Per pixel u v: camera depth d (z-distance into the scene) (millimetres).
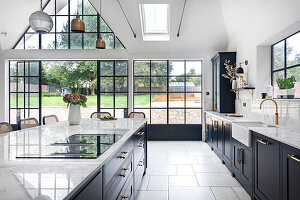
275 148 2057
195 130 6301
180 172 3699
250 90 4285
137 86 6410
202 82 6207
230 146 3602
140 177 3021
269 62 3982
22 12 5801
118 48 6398
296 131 2496
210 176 3504
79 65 12227
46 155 1315
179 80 6398
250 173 2699
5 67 6328
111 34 6465
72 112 2926
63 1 6535
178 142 6086
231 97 5227
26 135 2076
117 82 6301
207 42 5719
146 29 5691
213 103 5980
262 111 3682
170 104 6406
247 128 2709
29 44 6562
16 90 6527
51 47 6578
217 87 5527
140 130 3104
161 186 3125
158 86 6406
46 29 2525
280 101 3043
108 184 1409
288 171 1821
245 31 4586
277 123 2979
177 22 5070
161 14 5348
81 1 6516
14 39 6312
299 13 2619
